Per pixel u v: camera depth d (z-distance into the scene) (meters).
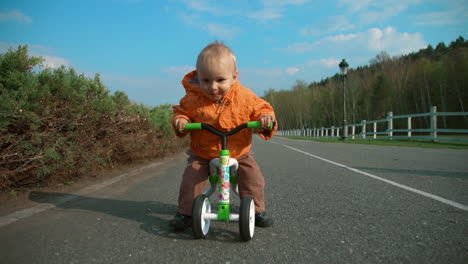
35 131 3.66
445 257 2.00
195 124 2.61
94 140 4.99
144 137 7.11
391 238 2.35
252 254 2.13
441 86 45.66
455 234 2.39
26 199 3.66
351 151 10.28
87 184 4.76
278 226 2.73
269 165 6.84
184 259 2.06
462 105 44.53
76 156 4.46
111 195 4.05
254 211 2.61
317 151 10.60
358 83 63.44
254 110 2.73
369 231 2.52
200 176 2.77
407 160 7.10
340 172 5.61
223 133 2.58
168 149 9.47
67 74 4.61
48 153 3.74
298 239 2.40
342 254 2.09
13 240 2.40
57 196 3.88
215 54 2.47
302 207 3.31
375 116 58.38
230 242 2.38
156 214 3.17
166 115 9.50
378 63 62.31
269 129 2.62
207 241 2.41
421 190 3.91
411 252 2.09
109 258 2.08
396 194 3.75
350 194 3.84
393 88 54.19
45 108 3.76
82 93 4.59
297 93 76.62
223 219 2.43
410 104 53.97
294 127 85.50
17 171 3.56
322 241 2.34
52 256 2.10
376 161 7.09
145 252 2.18
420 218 2.80
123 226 2.77
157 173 5.98
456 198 3.48
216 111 2.71
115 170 6.23
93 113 4.68
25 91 3.57
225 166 2.52
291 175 5.41
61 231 2.61
